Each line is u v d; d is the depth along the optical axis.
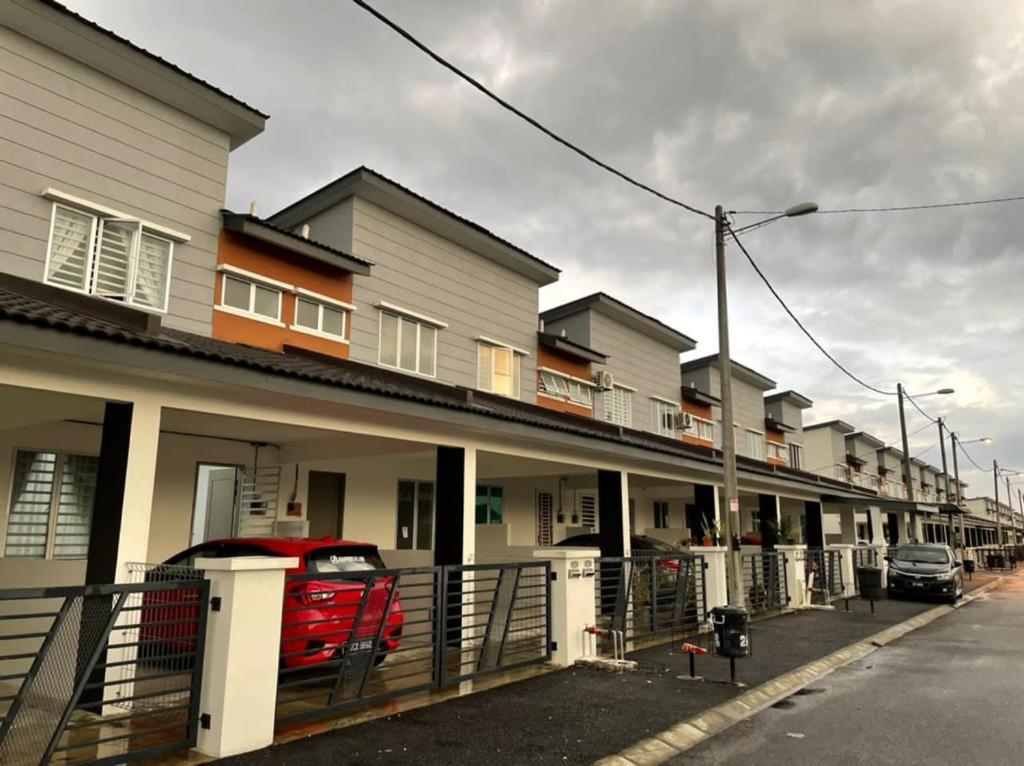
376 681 8.32
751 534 27.77
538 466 13.76
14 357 6.21
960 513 36.38
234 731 5.68
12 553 9.61
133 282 11.07
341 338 14.26
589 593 10.05
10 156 10.11
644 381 25.58
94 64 11.09
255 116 12.78
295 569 7.99
